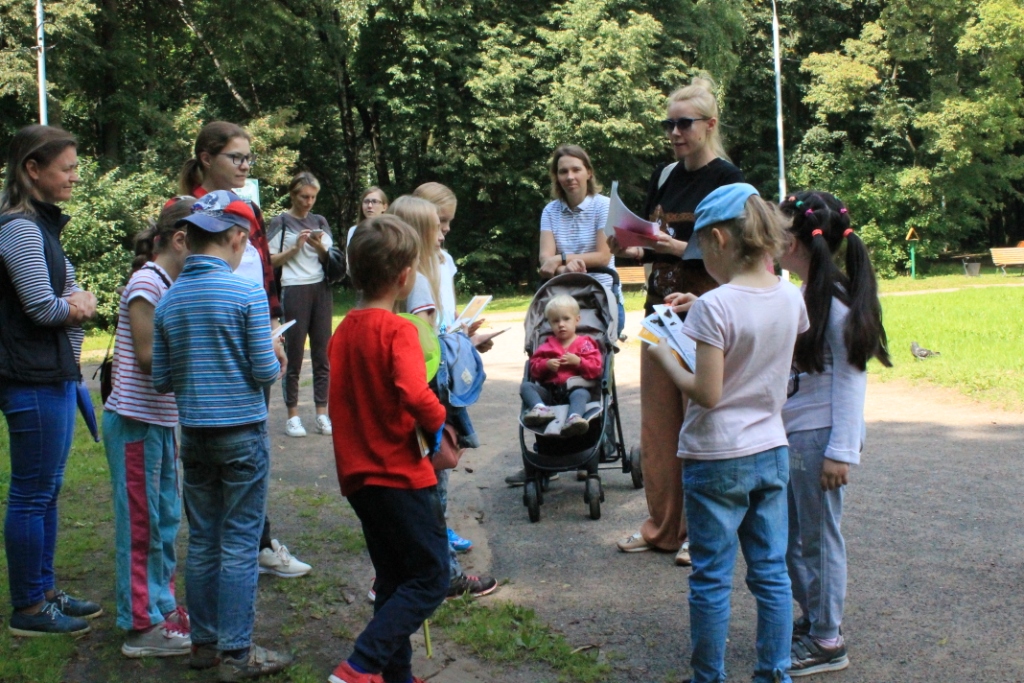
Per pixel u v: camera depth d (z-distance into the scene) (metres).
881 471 6.55
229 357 3.58
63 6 21.64
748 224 3.21
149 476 3.90
